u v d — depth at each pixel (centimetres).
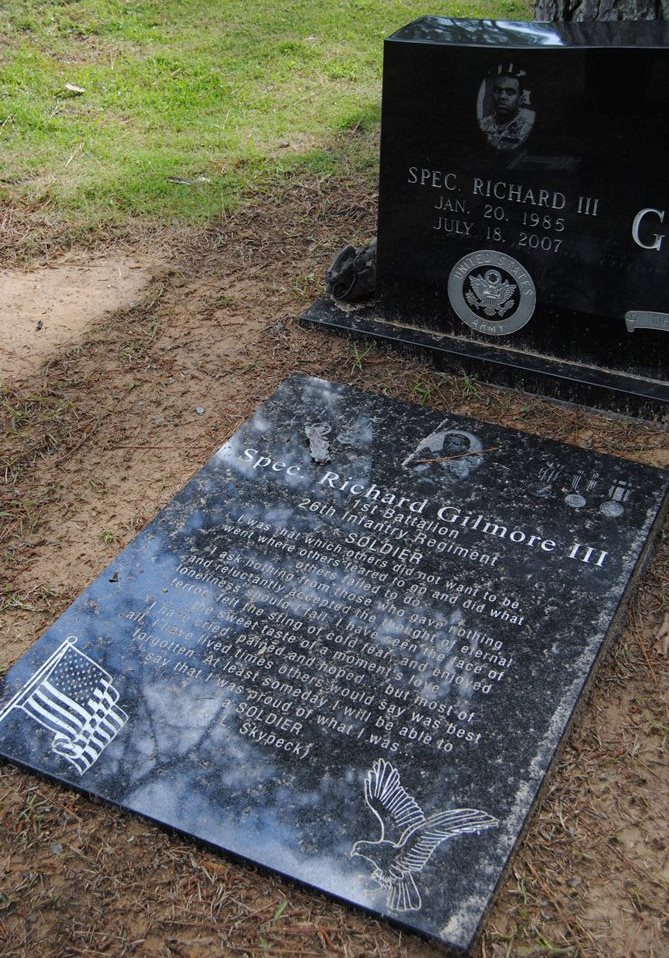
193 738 142
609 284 191
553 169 185
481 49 181
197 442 196
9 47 353
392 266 211
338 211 265
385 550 166
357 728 142
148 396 209
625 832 135
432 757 138
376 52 354
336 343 219
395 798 134
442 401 204
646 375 198
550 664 148
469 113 187
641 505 172
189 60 348
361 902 126
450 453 184
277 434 191
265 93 328
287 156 291
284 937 126
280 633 154
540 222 191
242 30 371
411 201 201
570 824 136
